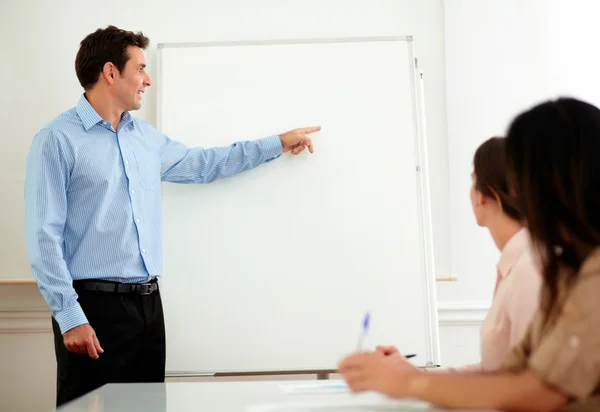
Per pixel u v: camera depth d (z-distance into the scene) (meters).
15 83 2.95
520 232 1.45
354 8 2.94
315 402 1.20
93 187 2.29
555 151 0.94
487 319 1.49
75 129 2.30
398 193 2.71
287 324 2.68
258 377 2.90
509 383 0.91
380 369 1.00
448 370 1.52
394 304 2.68
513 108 2.93
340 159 2.73
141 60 2.41
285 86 2.77
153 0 2.96
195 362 2.67
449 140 2.93
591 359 0.86
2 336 2.91
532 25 2.94
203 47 2.81
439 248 2.91
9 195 2.92
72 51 2.96
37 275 2.16
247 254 2.70
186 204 2.73
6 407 2.89
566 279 0.93
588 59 2.92
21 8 2.96
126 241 2.31
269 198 2.72
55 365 2.91
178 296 2.70
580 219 0.93
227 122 2.77
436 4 2.94
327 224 2.71
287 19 2.94
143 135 2.51
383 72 2.77
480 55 2.94
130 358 2.28
